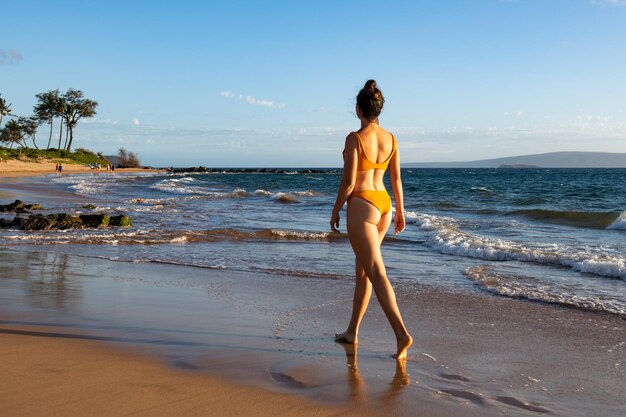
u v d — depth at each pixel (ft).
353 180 12.42
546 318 16.57
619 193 112.47
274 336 14.07
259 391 9.98
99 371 10.83
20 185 116.37
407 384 10.61
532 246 32.86
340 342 13.57
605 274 23.98
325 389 10.23
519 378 11.16
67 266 25.48
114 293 19.43
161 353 12.22
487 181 203.51
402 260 29.07
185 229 42.14
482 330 15.10
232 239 37.14
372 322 15.72
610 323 16.01
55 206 64.80
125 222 44.91
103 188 116.16
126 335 13.76
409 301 18.98
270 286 21.44
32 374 10.51
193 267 26.12
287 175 308.19
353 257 29.86
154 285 21.24
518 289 20.83
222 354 12.31
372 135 12.57
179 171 369.30
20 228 41.39
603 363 12.25
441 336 14.43
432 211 66.80
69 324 14.74
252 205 71.46
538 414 9.32
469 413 9.27
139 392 9.71
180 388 10.01
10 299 17.93
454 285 22.08
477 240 33.88
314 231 40.98
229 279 22.98
